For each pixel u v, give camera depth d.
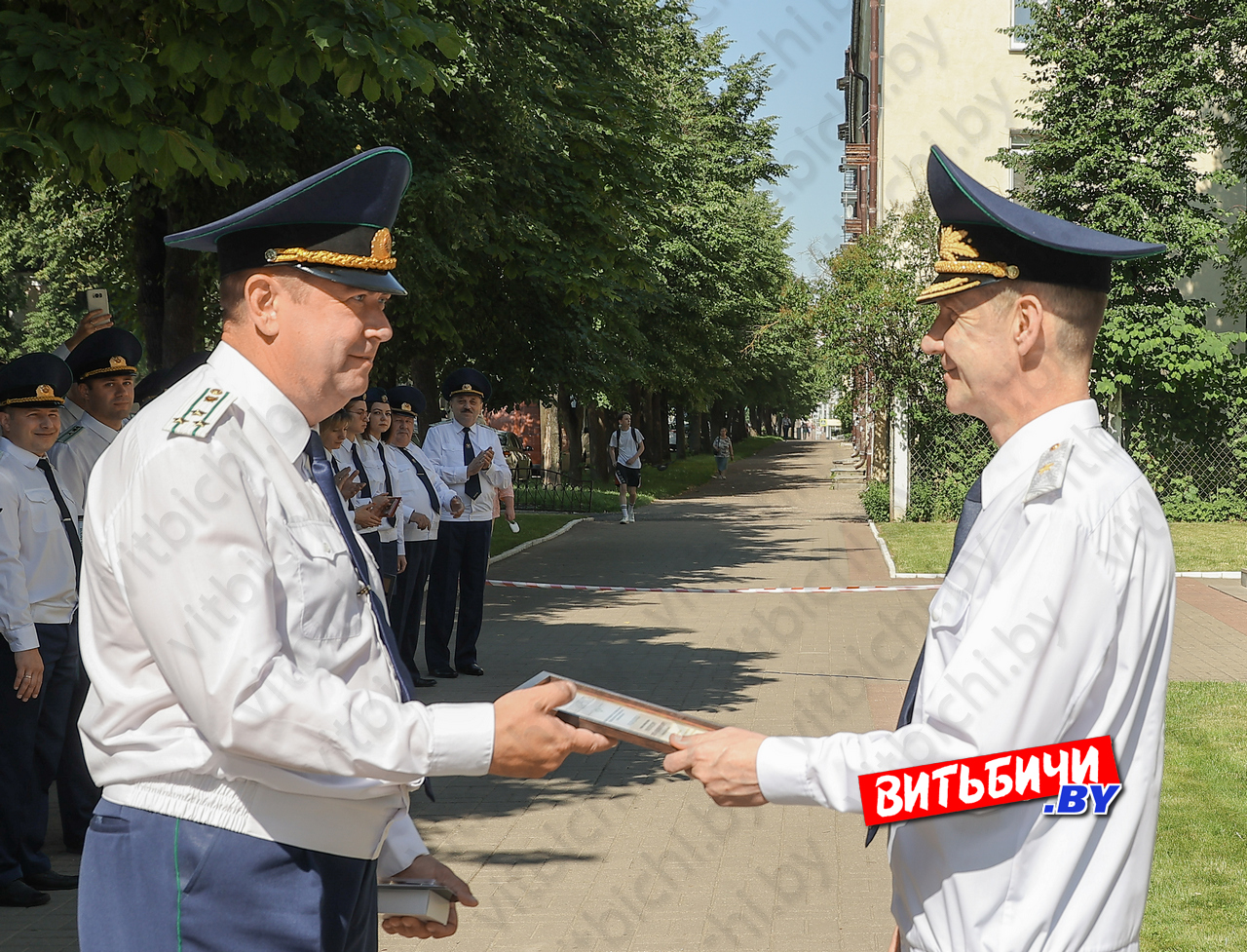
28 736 4.82
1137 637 1.78
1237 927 4.20
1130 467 1.85
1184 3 18.95
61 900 4.85
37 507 5.04
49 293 35.72
